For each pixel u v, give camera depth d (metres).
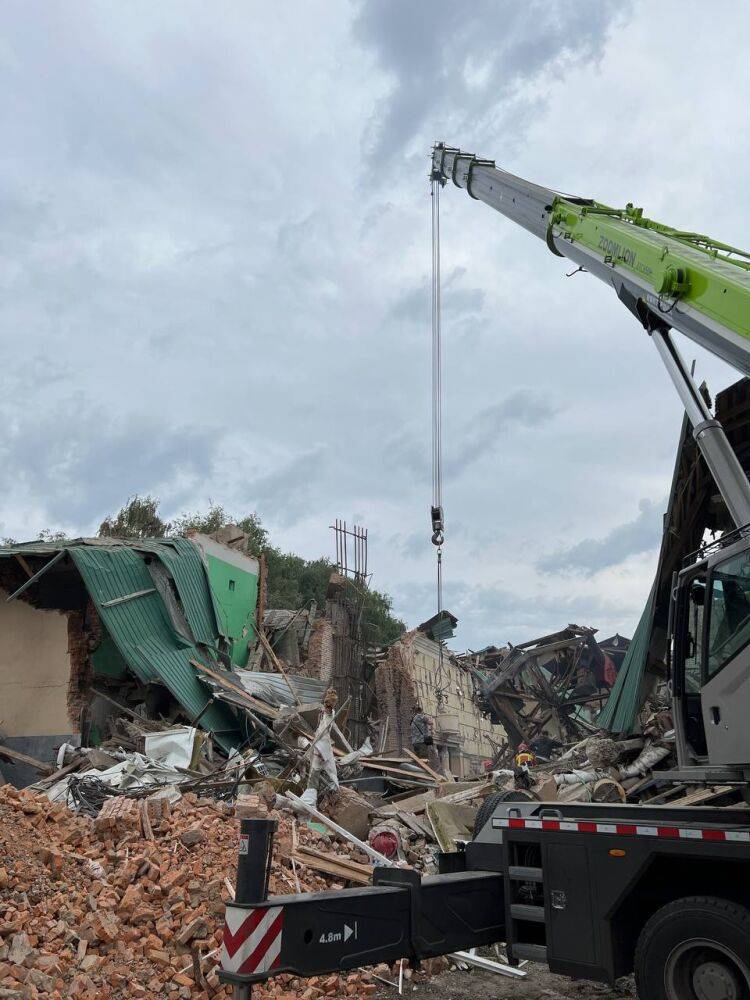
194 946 6.55
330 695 13.33
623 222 11.47
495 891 6.51
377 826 11.24
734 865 5.50
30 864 6.92
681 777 6.36
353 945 5.26
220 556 23.91
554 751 28.00
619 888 5.70
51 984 5.55
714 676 6.04
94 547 18.31
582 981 7.45
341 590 33.62
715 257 8.95
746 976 5.03
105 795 11.35
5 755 16.61
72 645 18.39
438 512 18.80
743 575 5.93
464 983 7.41
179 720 18.00
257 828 4.95
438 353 21.03
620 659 35.03
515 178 16.31
